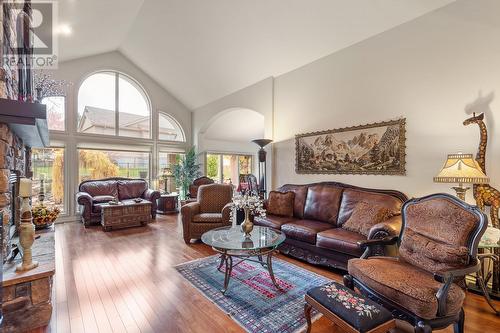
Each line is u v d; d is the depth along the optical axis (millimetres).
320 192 3832
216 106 6727
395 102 3318
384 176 3436
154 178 7059
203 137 7688
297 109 4625
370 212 2984
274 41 4258
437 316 1559
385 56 3410
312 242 3111
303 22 3723
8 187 2049
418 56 3100
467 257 1672
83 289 2514
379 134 3465
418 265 1906
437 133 2953
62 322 1997
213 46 4930
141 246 3887
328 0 3293
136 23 5090
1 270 1878
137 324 1966
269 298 2355
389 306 1733
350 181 3816
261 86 5301
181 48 5359
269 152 5082
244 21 4102
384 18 3260
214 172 8227
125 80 6762
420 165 3092
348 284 2094
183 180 7105
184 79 6449
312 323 1995
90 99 6180
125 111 6723
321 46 3998
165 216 6316
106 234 4582
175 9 4387
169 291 2479
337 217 3508
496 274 2354
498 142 2525
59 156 5691
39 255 2420
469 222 1765
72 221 5688
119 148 6488
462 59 2764
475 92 2674
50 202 5484
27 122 1920
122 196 6055
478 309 2193
